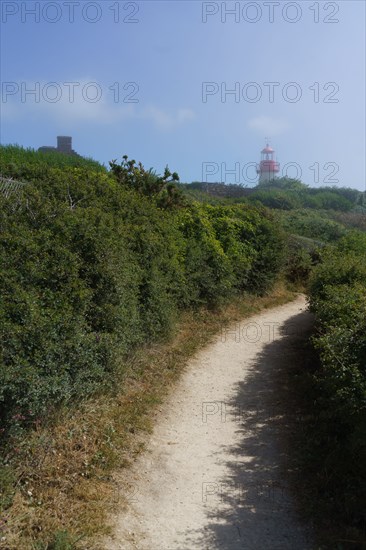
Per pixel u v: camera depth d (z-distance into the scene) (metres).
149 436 6.90
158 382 8.61
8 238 7.11
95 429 6.50
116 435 6.61
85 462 5.86
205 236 13.73
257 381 9.20
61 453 5.87
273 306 15.42
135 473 6.03
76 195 10.20
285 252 17.97
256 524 5.22
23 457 5.53
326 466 5.97
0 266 6.70
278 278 17.88
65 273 7.02
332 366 5.94
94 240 7.76
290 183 42.28
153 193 14.79
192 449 6.75
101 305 7.61
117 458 6.17
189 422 7.52
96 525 4.99
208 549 4.85
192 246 12.77
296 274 18.83
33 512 4.97
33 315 6.08
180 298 11.72
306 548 4.86
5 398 5.53
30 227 7.80
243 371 9.70
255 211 17.59
